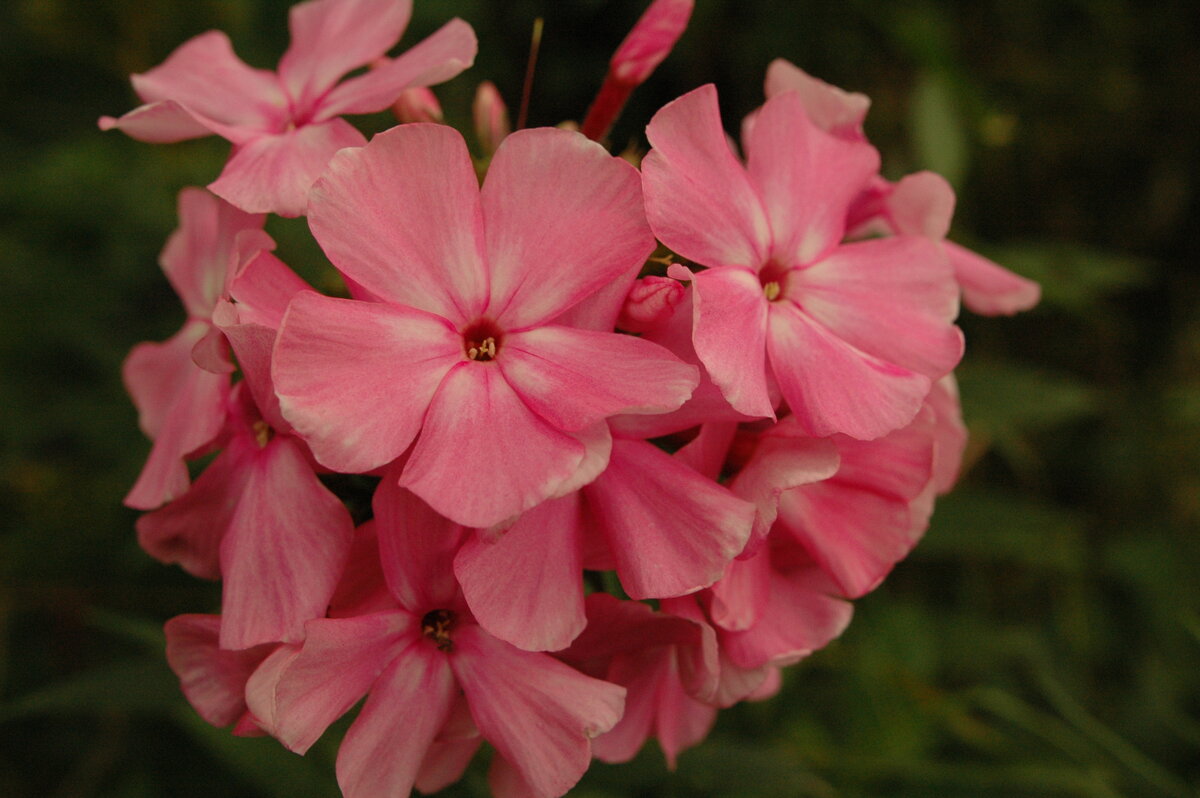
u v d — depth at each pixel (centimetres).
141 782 24
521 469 16
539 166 17
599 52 34
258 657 18
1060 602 31
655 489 17
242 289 17
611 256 17
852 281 18
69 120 29
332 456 16
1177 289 34
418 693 17
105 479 25
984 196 34
